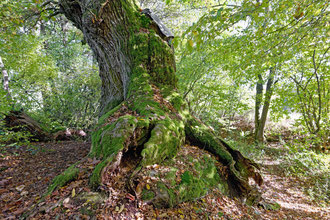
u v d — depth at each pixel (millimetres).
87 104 11602
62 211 2357
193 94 11406
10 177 3695
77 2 5742
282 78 9641
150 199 2781
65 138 8938
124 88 5844
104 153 3295
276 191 5977
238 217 3326
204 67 9016
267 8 2959
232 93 11750
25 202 2764
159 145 3549
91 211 2352
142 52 5629
